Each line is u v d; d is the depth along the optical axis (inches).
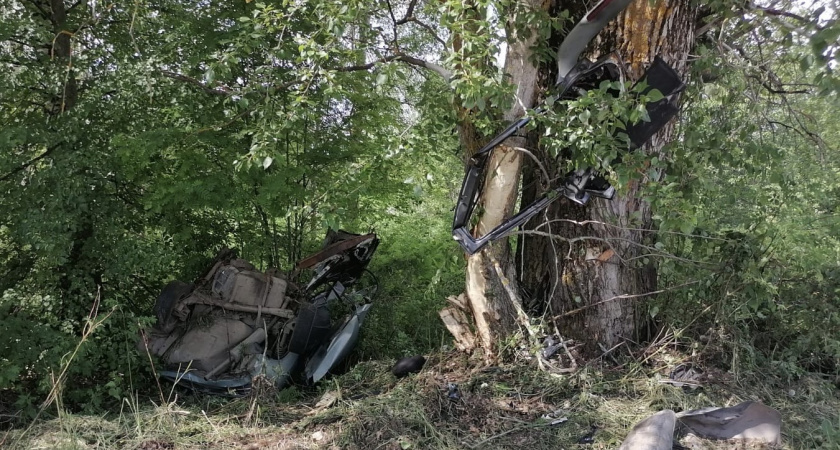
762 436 133.4
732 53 169.8
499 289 177.3
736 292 172.4
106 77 185.9
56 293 182.1
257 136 163.0
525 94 167.2
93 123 192.1
